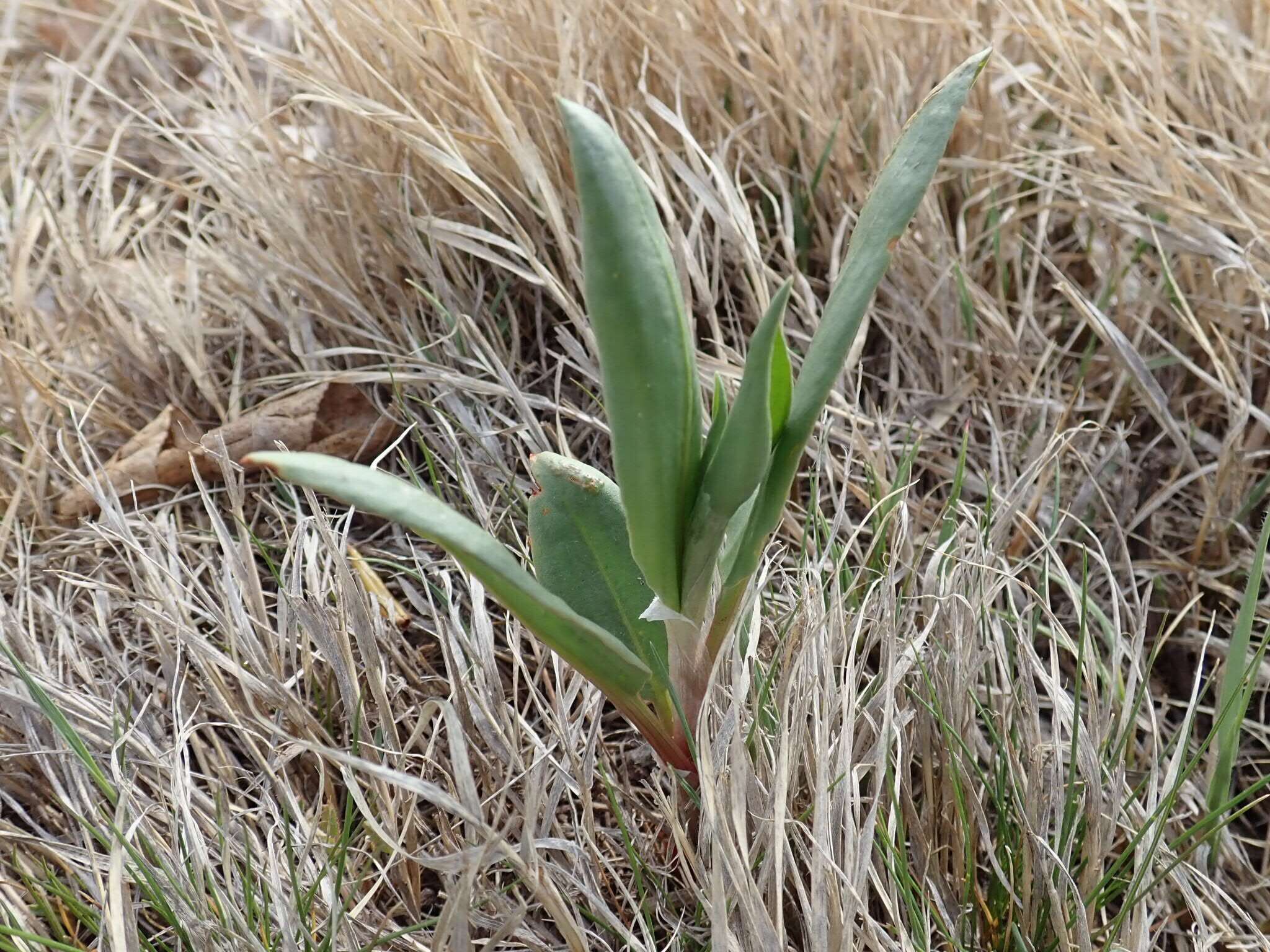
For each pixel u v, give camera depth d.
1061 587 0.35
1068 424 0.39
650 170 0.38
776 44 0.41
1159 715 0.32
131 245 0.44
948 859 0.27
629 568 0.24
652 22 0.41
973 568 0.29
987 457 0.38
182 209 0.50
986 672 0.30
